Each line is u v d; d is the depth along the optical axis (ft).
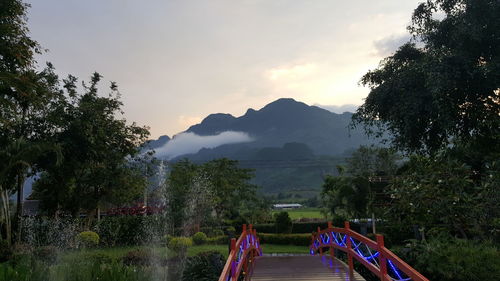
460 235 36.14
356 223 73.26
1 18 57.88
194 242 76.13
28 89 63.05
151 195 99.09
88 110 81.66
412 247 29.91
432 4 40.65
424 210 31.71
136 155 93.50
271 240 87.66
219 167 122.72
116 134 88.17
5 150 60.03
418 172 33.83
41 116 77.61
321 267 34.27
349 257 31.24
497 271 23.11
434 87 34.37
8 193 69.87
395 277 27.53
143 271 39.65
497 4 34.94
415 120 39.96
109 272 33.14
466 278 23.68
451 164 31.14
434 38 40.88
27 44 60.80
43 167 77.61
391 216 36.70
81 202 83.76
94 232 74.74
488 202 27.91
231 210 118.62
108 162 86.79
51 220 78.07
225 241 79.51
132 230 81.41
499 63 34.37
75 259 49.39
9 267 33.63
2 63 59.82
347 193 74.28
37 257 49.70
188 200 93.04
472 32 35.19
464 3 37.52
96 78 88.58
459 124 40.06
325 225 104.63
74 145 77.10
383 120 45.78
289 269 33.65
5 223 66.49
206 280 40.47
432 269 25.38
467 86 37.24
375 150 104.06
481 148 38.14
